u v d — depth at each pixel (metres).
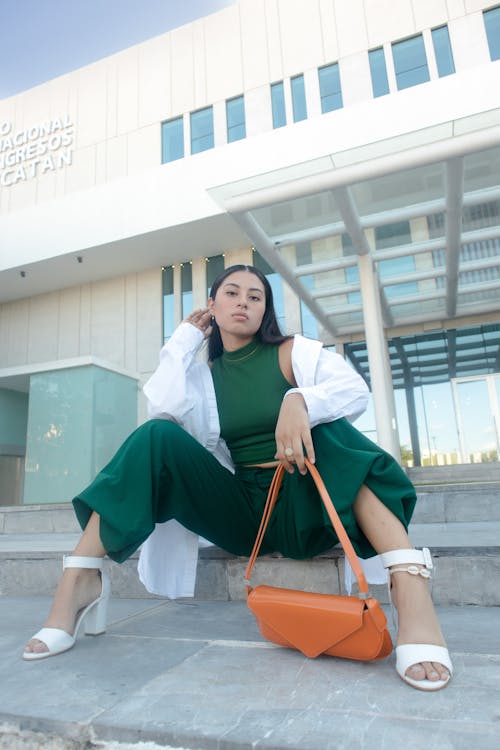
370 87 12.12
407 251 7.04
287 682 1.02
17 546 2.94
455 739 0.74
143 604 1.95
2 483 13.22
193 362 1.73
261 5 13.76
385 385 6.89
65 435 10.12
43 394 10.53
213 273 13.44
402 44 12.14
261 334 1.65
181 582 1.65
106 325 14.18
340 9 12.82
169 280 13.98
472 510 3.81
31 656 1.23
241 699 0.94
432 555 1.78
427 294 9.27
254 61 13.46
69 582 1.37
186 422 1.62
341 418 1.36
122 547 1.34
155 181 12.56
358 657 1.11
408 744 0.74
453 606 1.72
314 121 11.37
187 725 0.83
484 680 0.98
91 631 1.45
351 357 11.70
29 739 0.89
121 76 14.98
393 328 11.59
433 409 11.38
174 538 1.66
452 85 10.35
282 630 1.17
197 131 13.76
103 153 14.54
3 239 13.92
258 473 1.61
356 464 1.21
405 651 1.01
